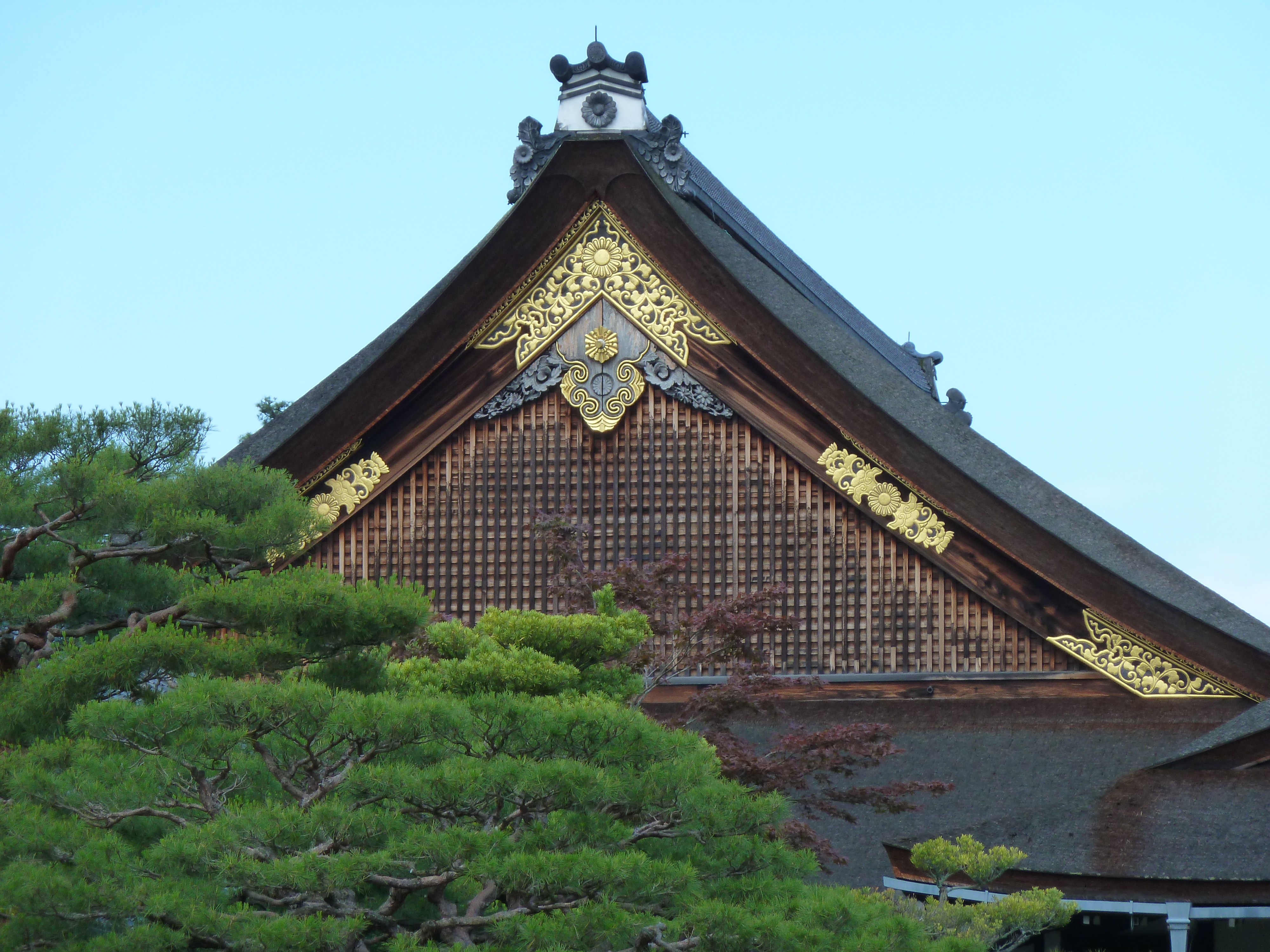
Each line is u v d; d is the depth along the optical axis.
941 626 46.16
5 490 32.25
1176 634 43.91
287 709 24.22
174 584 36.09
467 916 25.89
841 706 45.91
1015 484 49.72
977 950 25.25
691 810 24.77
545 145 51.50
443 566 49.41
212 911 22.42
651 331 49.28
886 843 37.28
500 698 25.28
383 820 24.23
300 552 48.81
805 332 50.62
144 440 33.50
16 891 21.73
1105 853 35.09
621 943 23.55
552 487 49.38
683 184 51.03
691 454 48.78
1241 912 33.47
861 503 47.09
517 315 50.12
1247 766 37.72
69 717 28.11
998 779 42.09
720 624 36.91
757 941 23.06
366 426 49.62
